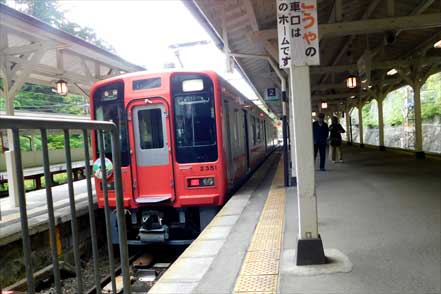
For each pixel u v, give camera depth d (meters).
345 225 5.13
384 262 3.72
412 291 3.08
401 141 30.97
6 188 13.30
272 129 26.23
